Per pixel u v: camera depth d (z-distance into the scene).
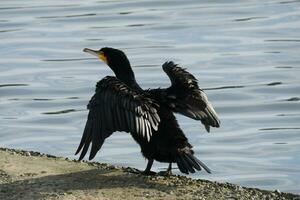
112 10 25.56
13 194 9.66
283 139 16.12
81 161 11.06
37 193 9.67
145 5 26.17
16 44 22.50
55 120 17.30
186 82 10.80
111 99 10.00
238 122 17.17
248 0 26.66
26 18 24.75
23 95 18.91
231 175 14.24
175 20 24.64
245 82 19.59
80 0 26.62
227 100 18.56
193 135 16.23
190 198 9.66
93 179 10.22
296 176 14.16
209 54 21.66
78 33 23.42
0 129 16.77
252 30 23.59
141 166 14.47
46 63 21.03
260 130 16.64
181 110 10.61
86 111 17.81
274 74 20.12
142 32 23.59
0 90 19.17
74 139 16.14
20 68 20.67
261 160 14.99
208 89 19.23
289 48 21.95
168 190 9.90
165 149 10.27
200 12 25.47
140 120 9.84
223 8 25.77
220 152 15.41
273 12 25.23
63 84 19.53
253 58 21.27
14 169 10.51
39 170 10.52
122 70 11.42
